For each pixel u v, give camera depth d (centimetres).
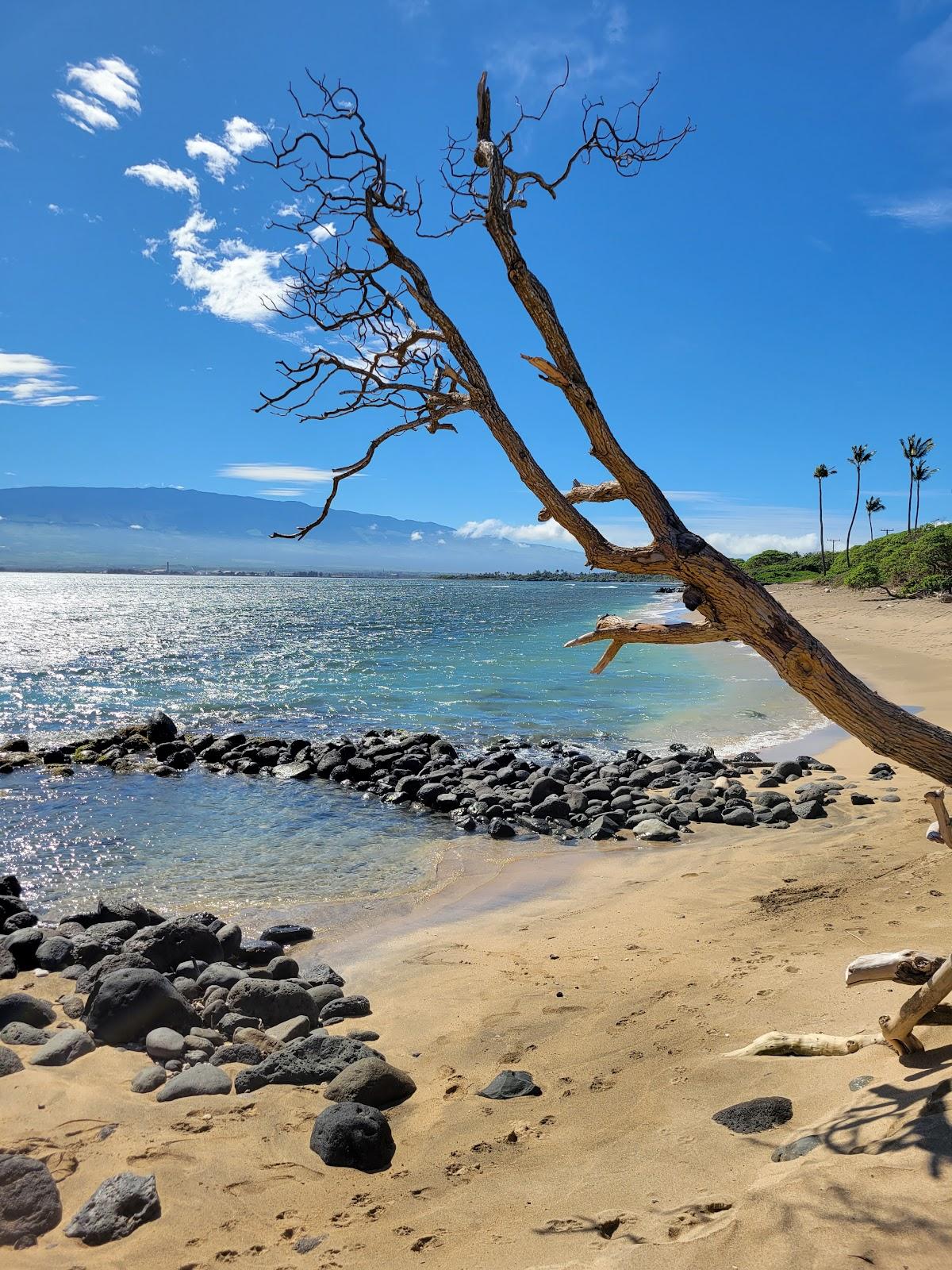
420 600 12544
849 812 1270
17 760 1708
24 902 980
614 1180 393
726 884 948
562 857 1141
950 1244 267
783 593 8319
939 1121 329
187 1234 389
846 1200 301
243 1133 480
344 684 3008
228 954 805
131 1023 618
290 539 473
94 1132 482
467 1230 374
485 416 429
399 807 1429
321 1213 405
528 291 397
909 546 7788
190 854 1161
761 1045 499
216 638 5231
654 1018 594
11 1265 368
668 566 376
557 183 492
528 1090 515
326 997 697
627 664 3597
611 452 389
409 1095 530
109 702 2600
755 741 1955
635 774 1558
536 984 703
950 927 679
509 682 3052
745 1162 377
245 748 1805
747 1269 282
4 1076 548
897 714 354
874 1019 507
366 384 488
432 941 842
